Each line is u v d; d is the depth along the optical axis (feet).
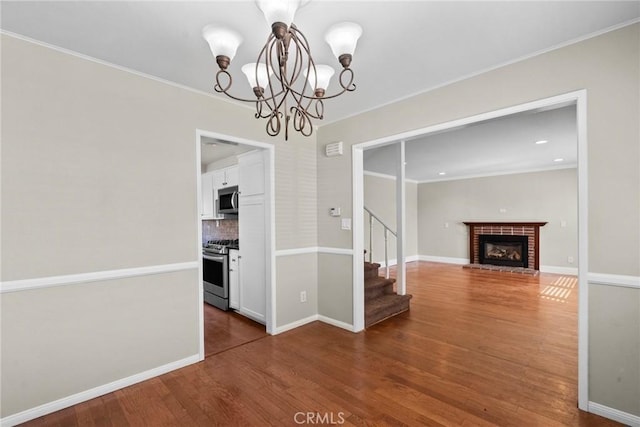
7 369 5.87
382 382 7.34
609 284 5.94
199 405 6.52
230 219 16.33
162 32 5.95
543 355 8.66
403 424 5.87
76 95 6.66
